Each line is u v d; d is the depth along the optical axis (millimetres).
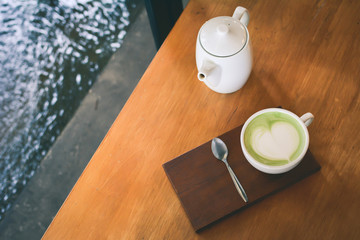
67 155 1820
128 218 775
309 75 872
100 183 814
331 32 915
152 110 879
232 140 801
